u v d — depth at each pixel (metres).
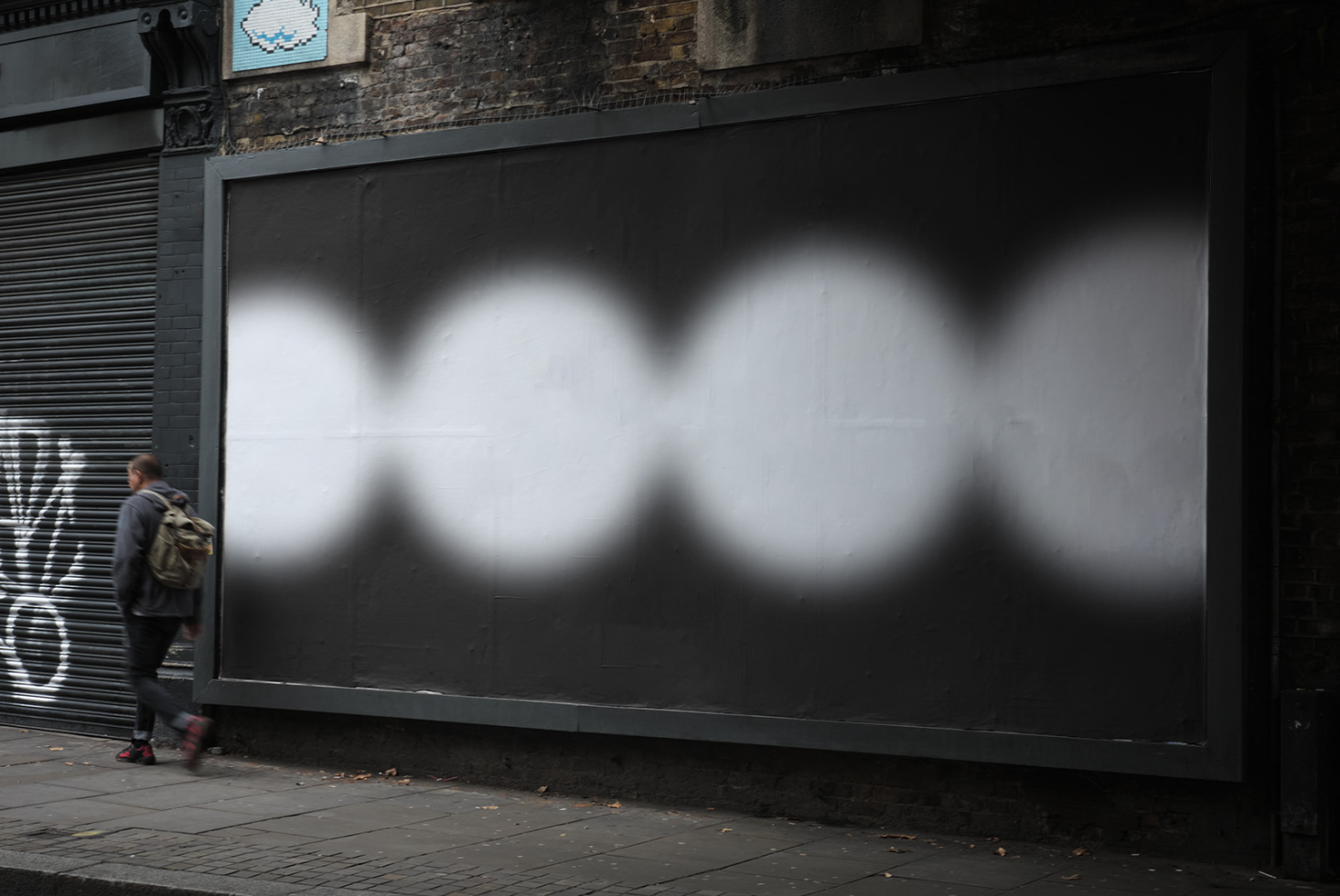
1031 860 6.37
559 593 7.88
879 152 7.12
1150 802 6.52
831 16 7.34
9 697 9.98
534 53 8.20
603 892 5.55
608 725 7.65
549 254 7.98
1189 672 6.36
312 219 8.73
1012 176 6.81
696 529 7.52
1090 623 6.57
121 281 9.64
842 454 7.17
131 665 8.19
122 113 9.61
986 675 6.78
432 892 5.45
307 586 8.63
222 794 7.59
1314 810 5.96
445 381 8.27
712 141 7.55
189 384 9.20
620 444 7.75
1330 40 6.27
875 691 7.04
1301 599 6.25
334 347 8.62
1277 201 6.36
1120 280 6.57
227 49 9.18
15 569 10.00
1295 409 6.29
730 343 7.48
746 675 7.35
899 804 7.06
